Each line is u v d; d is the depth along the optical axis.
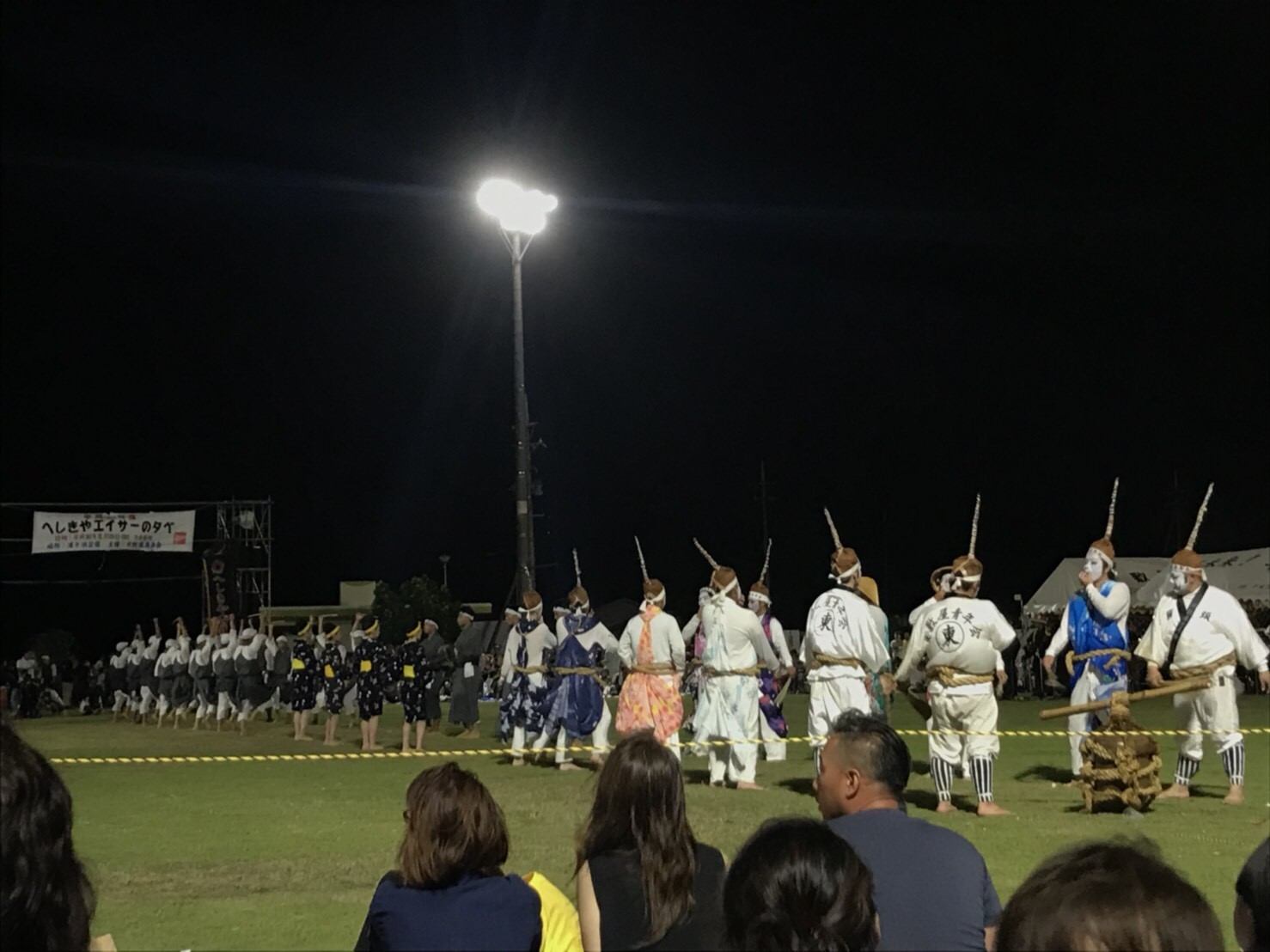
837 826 3.84
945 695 10.54
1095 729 12.22
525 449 20.16
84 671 32.56
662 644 13.20
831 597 11.29
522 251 20.33
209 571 35.38
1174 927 1.97
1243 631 11.09
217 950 6.69
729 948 2.51
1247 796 11.43
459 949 3.82
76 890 2.29
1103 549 12.21
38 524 34.44
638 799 3.86
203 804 12.01
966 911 3.64
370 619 18.33
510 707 15.05
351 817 11.10
